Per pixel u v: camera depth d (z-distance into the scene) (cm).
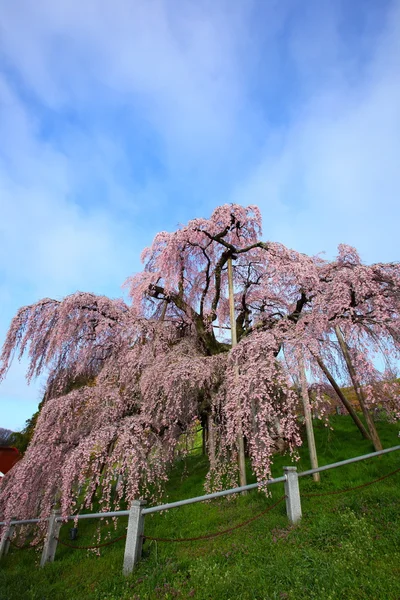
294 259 752
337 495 521
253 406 537
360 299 618
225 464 627
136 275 897
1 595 404
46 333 746
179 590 342
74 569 479
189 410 700
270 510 509
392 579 291
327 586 296
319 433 952
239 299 1027
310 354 554
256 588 313
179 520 563
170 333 823
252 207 849
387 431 895
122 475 573
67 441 639
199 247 879
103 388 695
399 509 425
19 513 606
